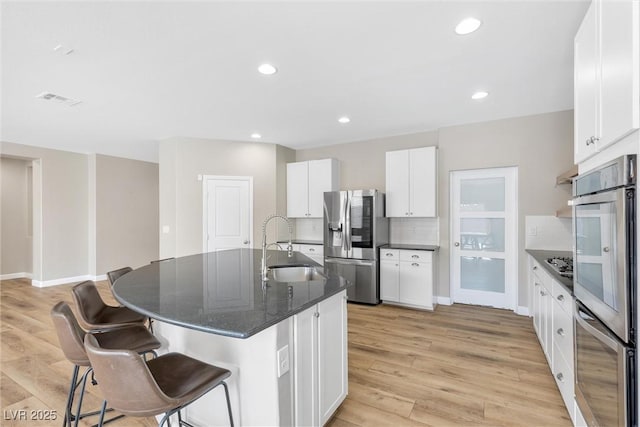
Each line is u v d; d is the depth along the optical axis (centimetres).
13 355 288
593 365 149
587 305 156
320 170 519
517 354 284
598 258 141
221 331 120
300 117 392
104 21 195
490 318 379
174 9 184
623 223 117
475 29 207
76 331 163
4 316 400
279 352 146
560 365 215
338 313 201
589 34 157
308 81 287
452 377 245
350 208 453
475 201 428
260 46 227
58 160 575
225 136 488
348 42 222
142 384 112
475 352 288
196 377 137
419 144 465
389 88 303
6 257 630
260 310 144
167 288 187
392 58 245
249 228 521
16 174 643
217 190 507
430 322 368
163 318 135
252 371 151
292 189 546
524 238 387
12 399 221
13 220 639
